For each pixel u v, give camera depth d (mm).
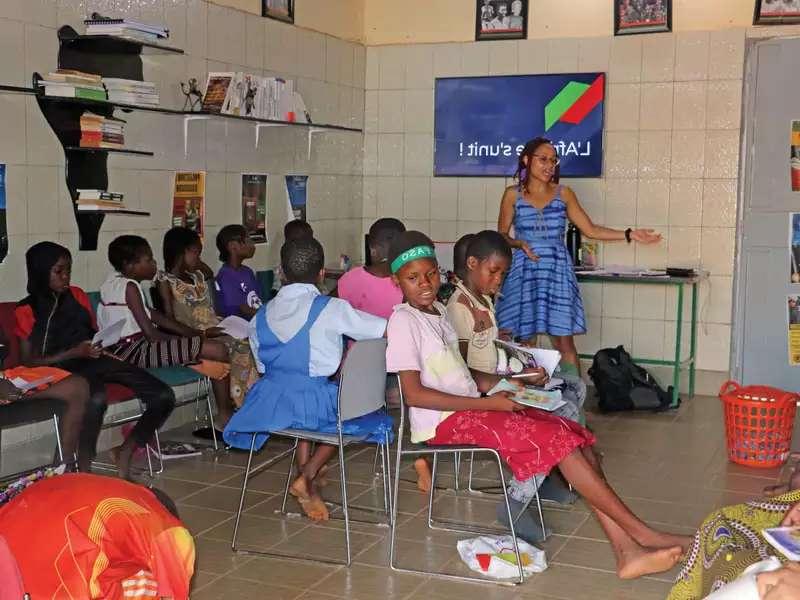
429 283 3281
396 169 6840
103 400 3879
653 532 3055
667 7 6043
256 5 5648
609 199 6301
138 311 4375
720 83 5988
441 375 3287
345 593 3100
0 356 3863
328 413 3424
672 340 6254
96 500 2100
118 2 4645
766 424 4500
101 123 4492
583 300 6422
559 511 3924
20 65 4160
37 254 3988
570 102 6316
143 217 4910
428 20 6641
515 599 3070
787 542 1959
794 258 5996
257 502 4008
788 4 5820
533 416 3273
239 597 3057
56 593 2025
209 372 4449
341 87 6570
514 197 5328
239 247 5258
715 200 6070
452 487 4227
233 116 5133
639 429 5305
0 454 4078
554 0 6309
